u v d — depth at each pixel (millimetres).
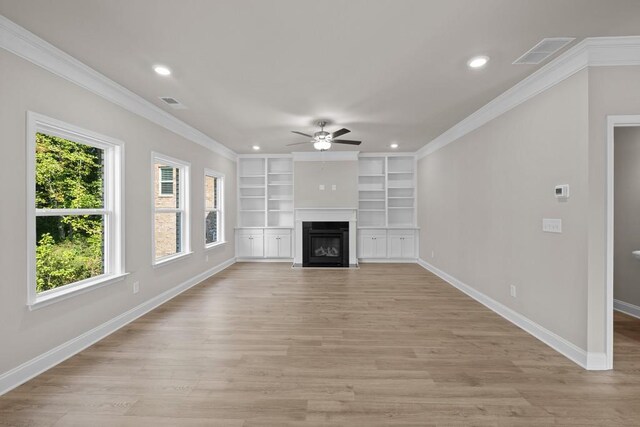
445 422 1821
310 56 2625
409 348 2799
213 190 6414
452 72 2920
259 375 2332
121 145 3297
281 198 7480
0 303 2105
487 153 3945
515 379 2279
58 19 2076
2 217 2123
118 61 2689
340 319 3547
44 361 2400
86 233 3049
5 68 2129
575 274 2549
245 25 2172
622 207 3736
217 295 4547
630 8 1971
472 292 4426
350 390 2141
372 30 2238
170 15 2043
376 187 7500
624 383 2223
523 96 3182
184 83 3170
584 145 2441
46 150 2645
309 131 5148
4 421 1812
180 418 1851
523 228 3223
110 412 1900
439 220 5758
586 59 2395
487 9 1991
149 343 2896
